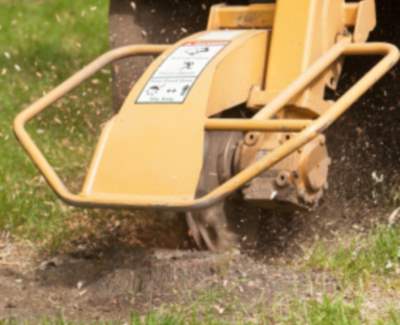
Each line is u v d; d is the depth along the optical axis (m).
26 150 15.85
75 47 35.97
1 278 17.45
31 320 15.23
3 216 20.09
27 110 16.45
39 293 16.62
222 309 15.19
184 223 17.05
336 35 16.95
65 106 26.69
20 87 29.88
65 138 24.62
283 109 16.17
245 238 17.80
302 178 15.79
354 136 19.94
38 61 33.44
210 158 16.08
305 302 15.43
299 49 16.39
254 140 15.83
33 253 18.84
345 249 17.67
